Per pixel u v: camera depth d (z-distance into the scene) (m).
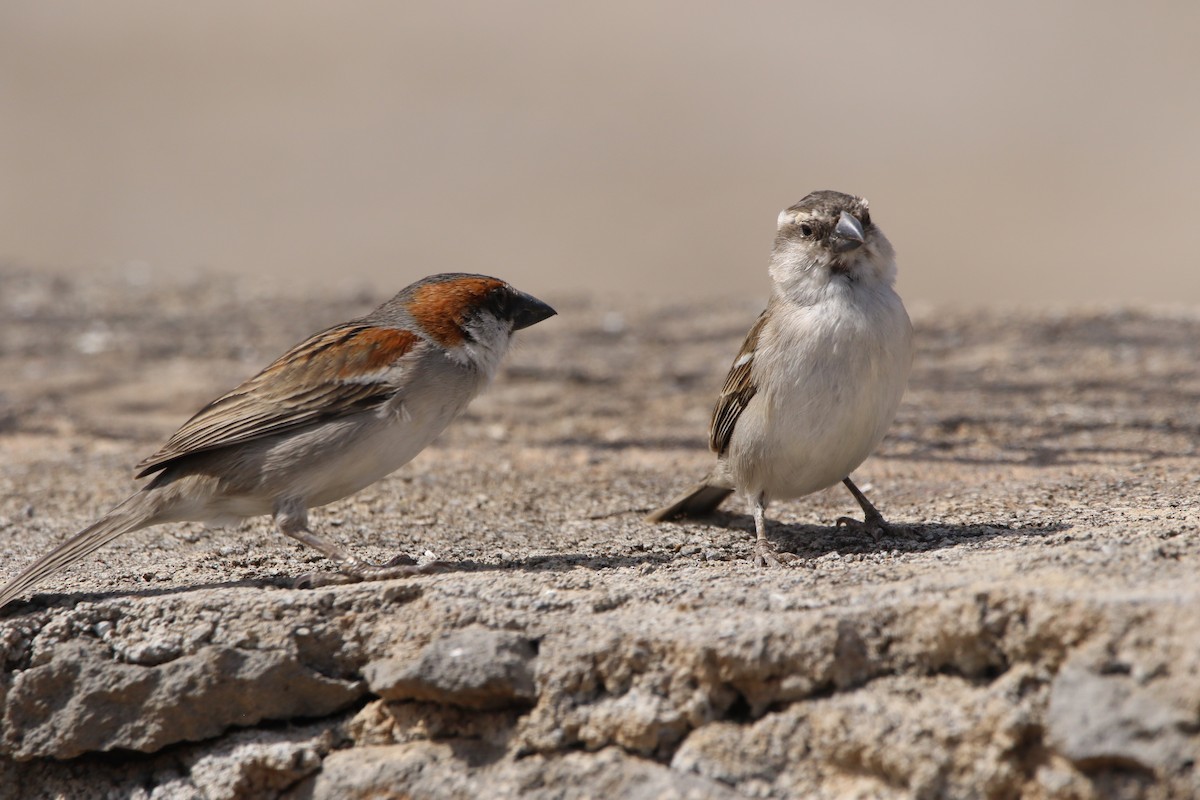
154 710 8.70
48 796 8.88
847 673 7.75
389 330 9.95
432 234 35.78
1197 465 12.65
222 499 9.80
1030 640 7.46
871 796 7.52
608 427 16.33
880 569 8.95
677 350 20.44
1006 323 20.22
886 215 35.94
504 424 16.55
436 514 12.22
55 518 12.49
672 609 8.40
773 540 10.72
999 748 7.32
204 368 19.95
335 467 9.71
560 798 7.93
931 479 12.80
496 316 10.40
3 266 26.92
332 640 8.72
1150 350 18.33
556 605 8.48
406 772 8.27
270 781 8.58
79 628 8.95
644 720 7.89
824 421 9.80
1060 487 11.92
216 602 8.87
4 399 18.36
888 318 9.78
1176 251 33.34
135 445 15.94
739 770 7.75
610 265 34.03
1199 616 7.08
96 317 22.92
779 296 10.05
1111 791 7.05
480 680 8.08
